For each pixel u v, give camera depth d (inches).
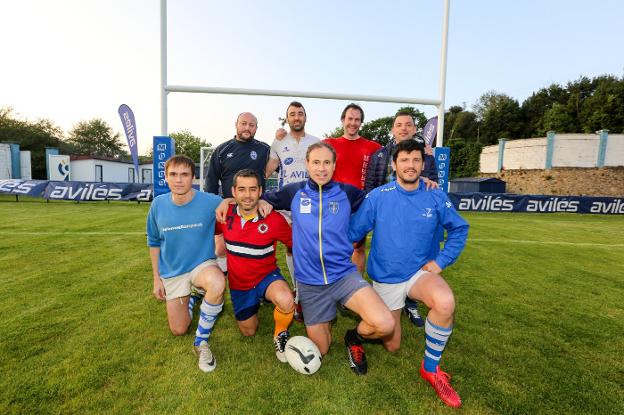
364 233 96.9
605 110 1396.4
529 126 1742.1
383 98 255.8
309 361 83.7
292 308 93.1
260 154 143.2
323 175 86.7
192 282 100.2
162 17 220.2
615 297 148.0
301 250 91.4
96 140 2052.2
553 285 163.5
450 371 88.1
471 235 313.1
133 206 471.8
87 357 89.3
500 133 1793.8
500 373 87.7
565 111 1558.8
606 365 92.7
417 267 91.7
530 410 74.0
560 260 218.5
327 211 89.4
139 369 84.6
